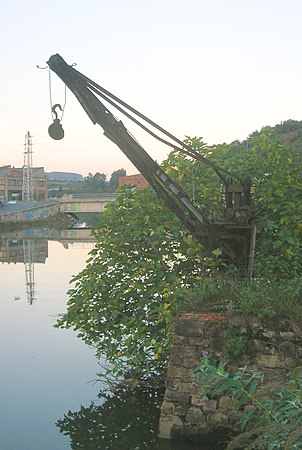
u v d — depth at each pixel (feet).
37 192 400.47
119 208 29.86
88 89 25.99
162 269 27.99
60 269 84.64
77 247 131.54
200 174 30.99
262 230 29.17
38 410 27.37
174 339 21.88
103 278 27.86
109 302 27.32
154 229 28.68
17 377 32.30
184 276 28.68
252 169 30.71
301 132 171.01
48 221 251.80
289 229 28.78
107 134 26.37
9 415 26.73
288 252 27.48
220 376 13.53
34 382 31.40
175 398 21.52
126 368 30.32
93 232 30.04
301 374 15.84
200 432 21.15
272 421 12.67
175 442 21.29
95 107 26.05
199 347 21.54
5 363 34.96
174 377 21.66
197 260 28.53
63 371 33.22
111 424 25.43
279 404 12.11
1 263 94.53
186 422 21.31
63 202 246.68
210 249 27.22
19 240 161.38
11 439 24.07
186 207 26.81
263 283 23.62
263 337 21.01
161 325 26.91
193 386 21.39
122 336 26.99
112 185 447.42
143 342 27.43
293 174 31.40
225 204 29.60
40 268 86.43
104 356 35.76
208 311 22.20
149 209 28.81
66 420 25.86
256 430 11.89
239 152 31.76
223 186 30.96
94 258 29.68
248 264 27.02
